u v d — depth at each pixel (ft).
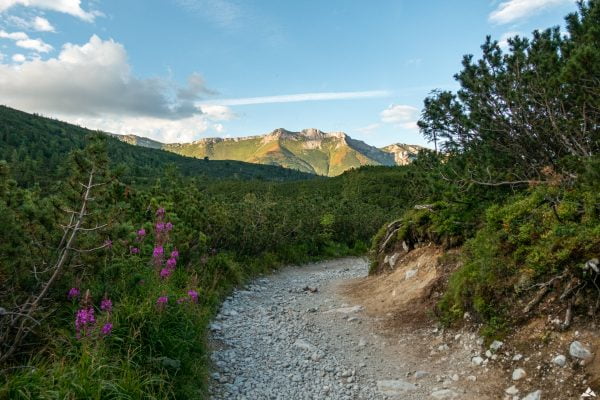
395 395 19.93
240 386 20.45
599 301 19.40
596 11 25.26
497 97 31.07
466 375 20.80
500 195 31.65
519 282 23.04
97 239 20.75
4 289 17.47
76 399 13.53
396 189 172.24
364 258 77.51
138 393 15.19
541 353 19.42
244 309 35.40
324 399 19.48
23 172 179.01
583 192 23.17
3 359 14.98
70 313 19.51
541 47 28.73
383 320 31.07
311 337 28.45
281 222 68.90
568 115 27.27
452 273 30.91
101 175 20.29
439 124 35.22
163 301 20.83
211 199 57.36
